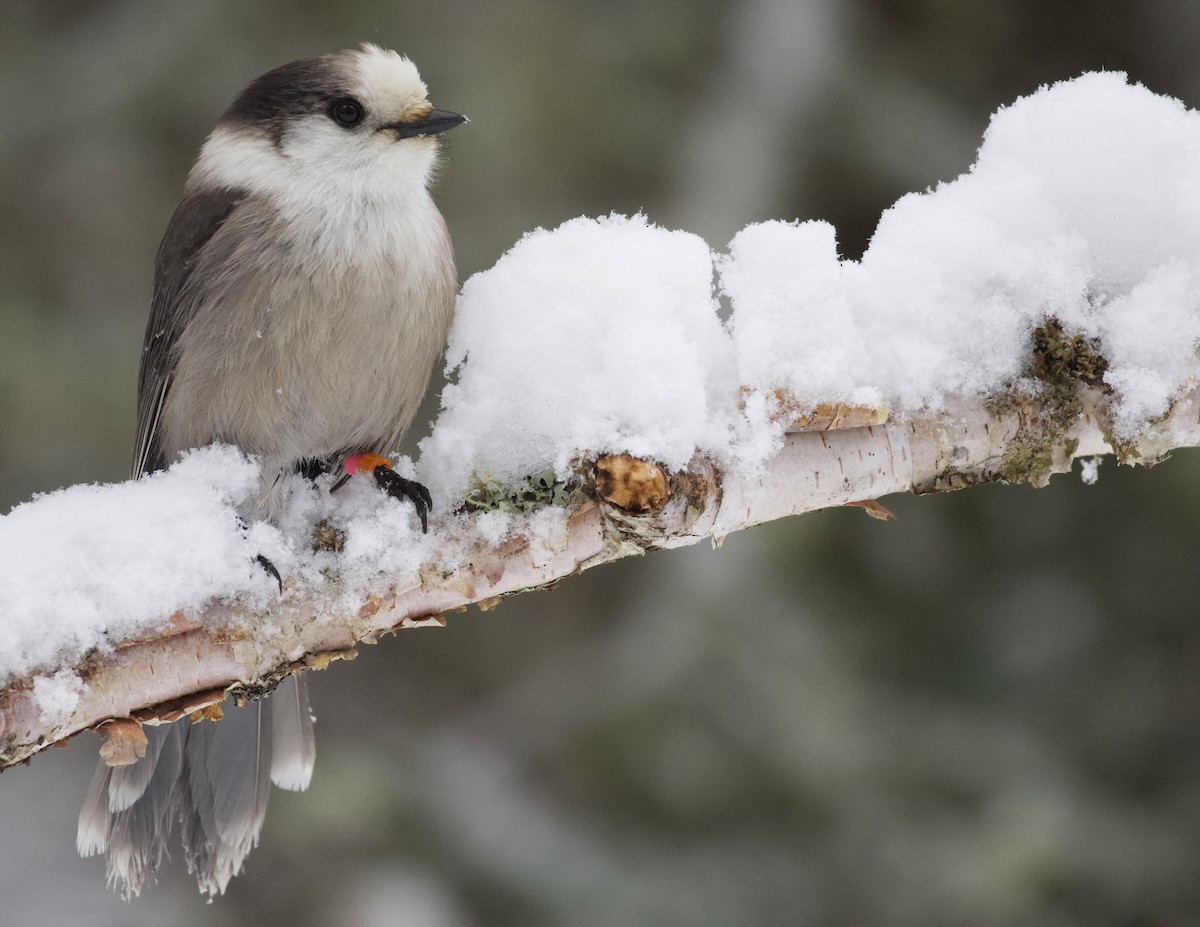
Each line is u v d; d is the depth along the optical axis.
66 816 12.57
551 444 4.60
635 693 10.05
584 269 4.70
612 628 11.54
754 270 4.64
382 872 9.92
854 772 9.56
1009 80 12.20
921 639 10.30
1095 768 9.66
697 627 10.03
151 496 4.56
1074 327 4.59
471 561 4.61
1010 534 10.55
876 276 4.64
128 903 11.35
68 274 11.84
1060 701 9.93
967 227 4.62
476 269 11.38
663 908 9.53
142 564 4.39
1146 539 10.30
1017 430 4.66
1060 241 4.56
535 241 4.90
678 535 4.54
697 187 10.94
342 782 10.15
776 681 9.82
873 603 10.37
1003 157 4.74
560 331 4.62
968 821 9.38
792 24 11.22
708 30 11.32
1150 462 4.60
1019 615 10.27
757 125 11.01
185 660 4.41
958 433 4.65
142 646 4.35
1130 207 4.50
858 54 11.38
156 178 11.84
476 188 11.38
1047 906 9.16
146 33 11.73
